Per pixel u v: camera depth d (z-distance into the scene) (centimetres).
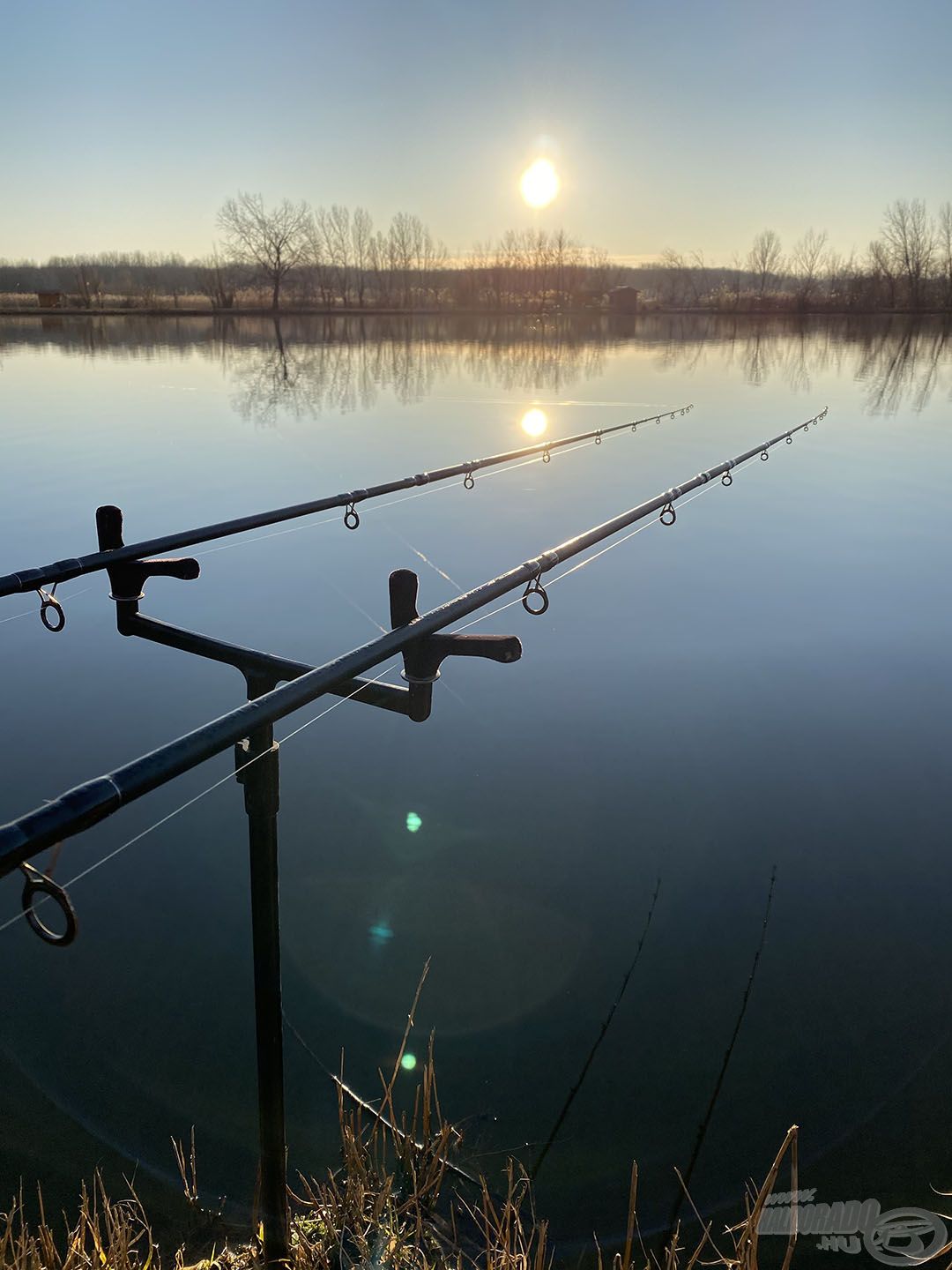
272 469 1234
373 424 1625
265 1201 240
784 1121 305
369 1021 345
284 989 357
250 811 204
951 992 347
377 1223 262
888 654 628
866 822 444
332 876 416
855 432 1575
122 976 365
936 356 3148
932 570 812
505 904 397
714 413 1791
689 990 355
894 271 7031
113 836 443
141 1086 319
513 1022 344
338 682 176
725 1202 281
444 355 3173
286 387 2183
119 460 1265
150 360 2830
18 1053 329
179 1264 250
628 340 4094
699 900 397
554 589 769
